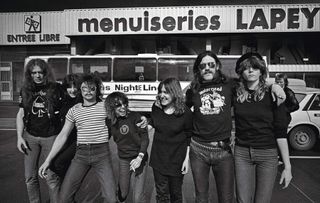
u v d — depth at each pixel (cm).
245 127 273
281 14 1991
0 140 937
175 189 316
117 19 2105
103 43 2222
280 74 538
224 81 296
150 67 1288
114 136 342
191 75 1274
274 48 2125
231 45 2145
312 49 2108
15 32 2284
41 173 325
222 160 288
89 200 437
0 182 519
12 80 2364
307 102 796
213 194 465
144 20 2080
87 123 321
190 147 306
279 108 264
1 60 2367
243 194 277
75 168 323
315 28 1977
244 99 274
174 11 2055
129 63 1295
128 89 1291
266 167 270
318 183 520
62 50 2311
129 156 341
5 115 1605
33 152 350
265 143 268
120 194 347
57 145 327
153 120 318
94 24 2131
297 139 794
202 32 2047
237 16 2017
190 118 306
